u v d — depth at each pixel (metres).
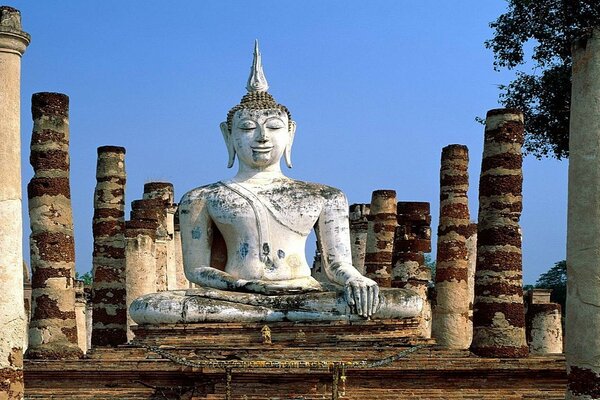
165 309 18.77
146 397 17.80
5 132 14.45
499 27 32.56
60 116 20.97
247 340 18.64
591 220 14.14
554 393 17.97
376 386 17.88
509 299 20.47
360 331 18.77
